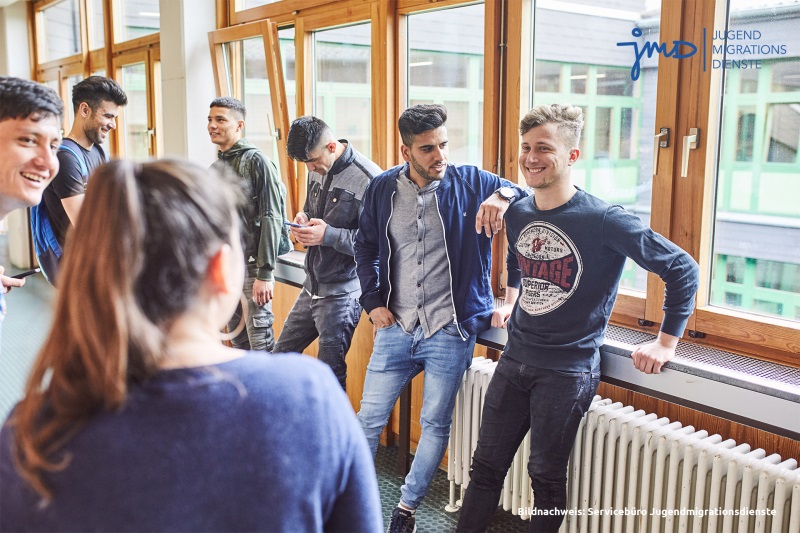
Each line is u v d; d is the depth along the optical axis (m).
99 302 0.70
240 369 0.78
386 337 2.69
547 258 2.14
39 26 7.98
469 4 3.05
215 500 0.73
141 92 5.86
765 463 1.96
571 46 2.73
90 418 0.72
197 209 0.76
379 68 3.42
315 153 2.89
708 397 2.06
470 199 2.53
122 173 0.74
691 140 2.32
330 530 0.86
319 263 3.02
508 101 2.91
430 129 2.39
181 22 4.46
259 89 4.37
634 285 2.65
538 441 2.18
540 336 2.17
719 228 2.38
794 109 2.14
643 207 2.59
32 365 0.74
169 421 0.73
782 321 2.20
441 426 2.62
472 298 2.56
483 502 2.32
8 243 8.19
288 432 0.78
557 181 2.10
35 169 1.80
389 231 2.62
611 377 2.30
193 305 0.77
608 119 2.65
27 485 0.71
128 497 0.71
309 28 3.84
